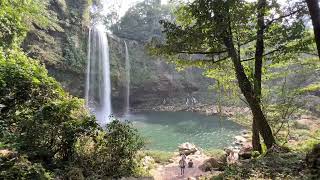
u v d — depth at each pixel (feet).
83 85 129.70
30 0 52.29
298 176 23.38
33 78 35.53
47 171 27.45
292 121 65.98
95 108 135.54
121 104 153.38
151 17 184.55
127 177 34.40
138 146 39.65
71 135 32.50
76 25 131.54
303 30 38.60
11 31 49.60
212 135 93.30
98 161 33.86
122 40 160.45
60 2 127.24
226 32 39.17
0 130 29.19
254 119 44.65
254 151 43.86
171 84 168.96
